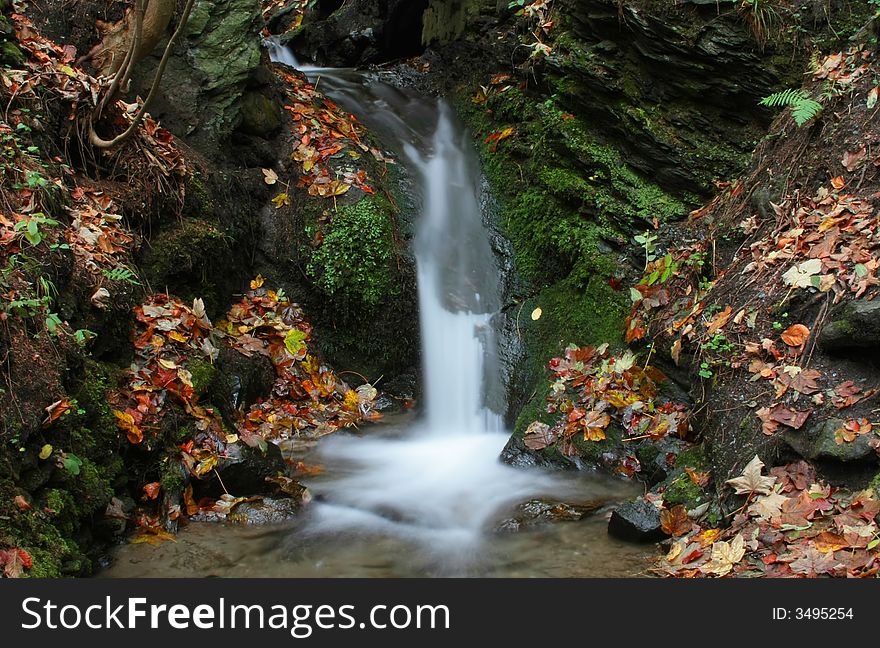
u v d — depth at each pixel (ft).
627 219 21.58
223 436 16.98
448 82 29.84
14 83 17.93
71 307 15.58
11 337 13.62
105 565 13.84
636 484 17.16
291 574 13.69
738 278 17.84
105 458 14.79
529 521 15.58
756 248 18.13
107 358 16.66
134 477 15.48
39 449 13.20
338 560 14.23
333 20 36.91
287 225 23.39
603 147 22.95
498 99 26.78
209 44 23.63
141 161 19.84
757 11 20.42
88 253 16.85
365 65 34.81
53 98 18.83
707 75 21.26
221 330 20.72
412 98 29.68
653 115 22.04
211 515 15.67
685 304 18.80
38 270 14.94
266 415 19.85
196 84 23.39
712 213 20.42
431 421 21.33
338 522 15.79
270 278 23.04
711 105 21.65
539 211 23.43
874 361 14.34
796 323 15.85
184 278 20.01
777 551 12.66
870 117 17.66
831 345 14.73
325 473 18.10
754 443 14.82
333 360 22.39
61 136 18.83
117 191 19.02
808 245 16.71
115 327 16.75
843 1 20.35
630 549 14.47
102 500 14.10
